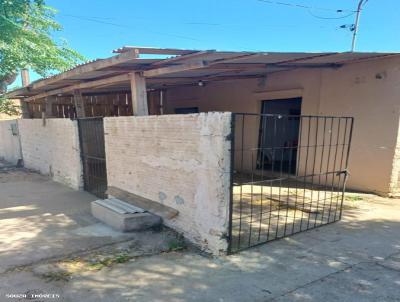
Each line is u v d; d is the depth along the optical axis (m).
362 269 3.28
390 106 6.00
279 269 3.29
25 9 11.45
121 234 4.28
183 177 3.97
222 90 9.62
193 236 3.90
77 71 5.79
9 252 3.73
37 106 11.30
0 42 10.43
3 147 12.73
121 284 3.03
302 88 7.48
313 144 7.39
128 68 5.32
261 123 8.80
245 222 4.71
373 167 6.35
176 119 3.96
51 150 8.43
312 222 4.72
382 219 4.88
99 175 6.43
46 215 5.23
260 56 4.76
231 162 3.40
